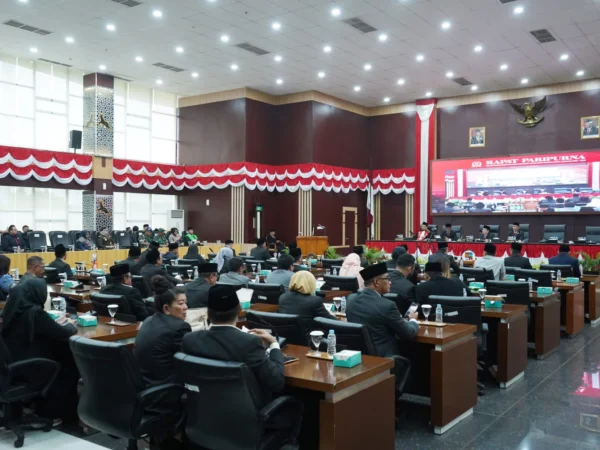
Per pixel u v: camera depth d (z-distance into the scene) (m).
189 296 5.36
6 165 15.15
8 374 3.73
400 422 4.47
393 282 5.67
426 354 4.96
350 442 3.06
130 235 16.77
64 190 17.42
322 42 14.22
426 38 13.84
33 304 4.03
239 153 18.91
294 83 18.28
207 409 2.89
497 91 19.12
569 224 17.31
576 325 8.20
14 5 11.91
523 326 5.90
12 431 4.21
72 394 4.46
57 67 17.09
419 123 20.44
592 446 4.05
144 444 4.01
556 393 5.36
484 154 19.33
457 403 4.47
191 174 19.84
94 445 4.02
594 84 17.45
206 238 19.64
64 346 4.41
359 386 3.18
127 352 3.02
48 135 16.92
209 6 11.93
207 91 19.56
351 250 21.05
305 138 19.25
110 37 13.98
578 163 16.89
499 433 4.31
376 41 14.10
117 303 5.05
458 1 11.55
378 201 21.84
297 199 19.33
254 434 2.77
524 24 12.84
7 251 13.56
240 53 15.19
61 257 8.87
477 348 5.09
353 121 21.12
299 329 4.12
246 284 6.42
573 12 12.09
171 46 14.66
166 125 20.28
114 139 18.48
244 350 2.87
